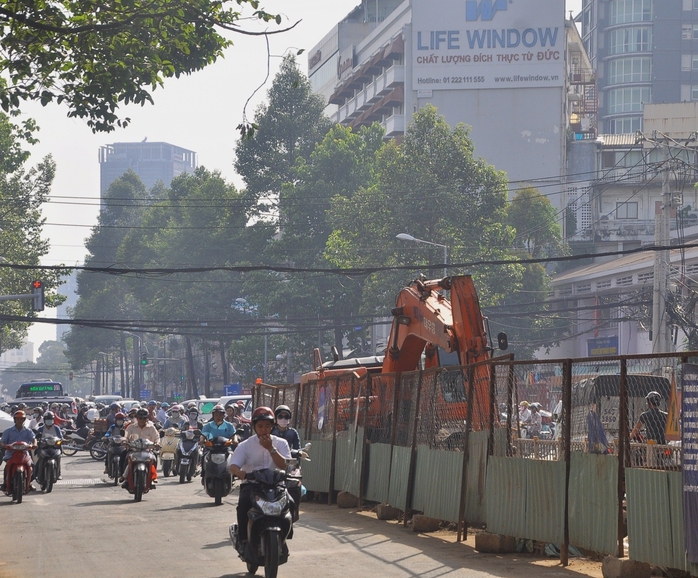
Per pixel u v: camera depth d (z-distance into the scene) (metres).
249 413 55.31
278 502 14.34
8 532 20.89
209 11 19.47
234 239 112.50
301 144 116.62
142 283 130.12
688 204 107.94
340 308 88.50
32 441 28.56
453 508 18.83
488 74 118.31
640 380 13.88
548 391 16.19
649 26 189.38
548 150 117.19
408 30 120.50
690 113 110.50
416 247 73.56
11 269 78.50
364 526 21.00
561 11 117.81
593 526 14.59
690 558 12.51
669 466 13.15
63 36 20.14
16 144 71.50
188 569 15.55
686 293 62.97
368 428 24.48
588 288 85.06
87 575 15.15
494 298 73.75
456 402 19.23
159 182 179.12
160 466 44.84
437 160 76.12
